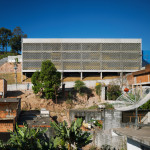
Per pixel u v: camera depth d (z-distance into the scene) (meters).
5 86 42.47
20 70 62.12
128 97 20.00
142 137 10.98
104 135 18.81
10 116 23.22
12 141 14.23
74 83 51.41
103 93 45.69
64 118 35.06
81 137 14.30
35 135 14.55
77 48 59.09
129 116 20.67
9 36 87.31
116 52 59.25
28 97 43.75
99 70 58.53
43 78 42.84
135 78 34.31
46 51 58.56
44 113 29.17
